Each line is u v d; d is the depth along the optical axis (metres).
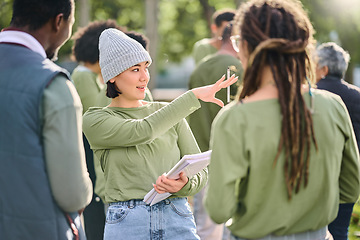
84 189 3.09
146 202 3.65
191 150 4.01
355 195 3.08
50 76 2.98
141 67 3.82
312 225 2.88
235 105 2.81
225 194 2.73
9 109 2.98
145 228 3.72
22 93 2.97
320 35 16.48
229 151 2.74
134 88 3.81
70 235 3.14
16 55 3.07
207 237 6.04
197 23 27.05
